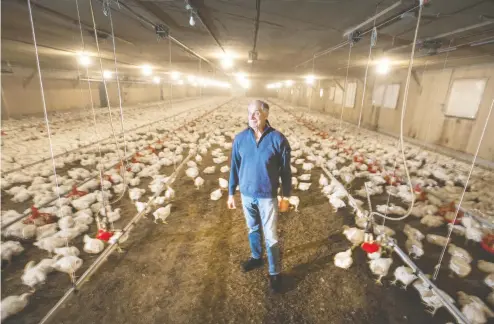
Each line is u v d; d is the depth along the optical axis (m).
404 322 2.70
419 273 3.22
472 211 4.93
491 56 6.88
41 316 2.71
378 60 9.47
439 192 5.84
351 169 6.98
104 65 16.09
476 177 6.88
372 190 5.81
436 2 3.78
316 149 10.21
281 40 7.64
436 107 9.88
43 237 3.84
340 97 19.77
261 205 2.79
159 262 3.47
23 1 4.73
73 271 3.08
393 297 3.00
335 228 4.36
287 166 2.77
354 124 16.55
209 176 6.78
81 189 5.30
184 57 12.14
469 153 8.42
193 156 8.65
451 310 2.71
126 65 15.91
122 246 3.77
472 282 3.29
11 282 3.13
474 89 8.25
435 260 3.66
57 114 15.82
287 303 2.88
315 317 2.72
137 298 2.91
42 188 5.40
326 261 3.55
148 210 4.75
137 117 16.95
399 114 12.18
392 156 8.61
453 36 5.50
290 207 5.05
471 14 4.16
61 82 17.39
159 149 9.37
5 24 6.31
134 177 6.48
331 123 16.70
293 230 4.28
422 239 4.12
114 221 4.45
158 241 3.91
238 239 3.98
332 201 5.03
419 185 5.95
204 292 3.00
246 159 2.73
